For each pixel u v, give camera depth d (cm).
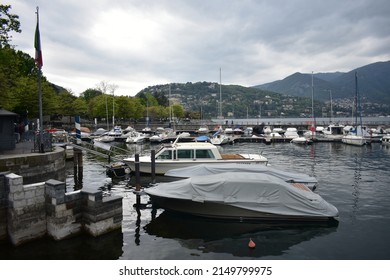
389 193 1895
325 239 1229
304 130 7294
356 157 3638
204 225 1376
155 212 1545
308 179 1875
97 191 1185
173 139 5716
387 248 1144
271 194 1391
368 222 1403
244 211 1398
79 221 1205
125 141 5659
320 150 4441
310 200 1409
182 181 1534
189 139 5672
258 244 1188
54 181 1189
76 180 2305
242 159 2322
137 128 8294
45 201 1185
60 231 1154
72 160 3052
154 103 12950
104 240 1182
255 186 1398
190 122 10756
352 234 1274
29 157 1769
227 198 1393
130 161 2367
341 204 1667
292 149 4622
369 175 2497
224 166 1869
